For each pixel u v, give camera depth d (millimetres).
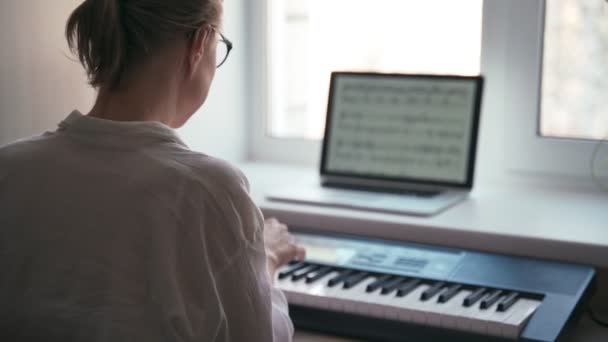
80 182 991
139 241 957
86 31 1031
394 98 1819
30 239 995
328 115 1875
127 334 946
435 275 1391
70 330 968
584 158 1834
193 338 953
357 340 1300
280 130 2180
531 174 1896
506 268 1418
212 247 970
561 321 1210
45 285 984
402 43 1976
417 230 1552
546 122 1876
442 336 1236
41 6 1498
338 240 1575
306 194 1751
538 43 1831
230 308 983
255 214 1014
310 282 1373
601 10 1774
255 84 2166
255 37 2141
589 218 1592
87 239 971
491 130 1918
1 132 1438
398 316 1266
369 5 1996
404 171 1799
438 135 1772
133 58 1029
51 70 1531
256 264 1004
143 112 1036
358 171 1838
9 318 1006
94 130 1023
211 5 1052
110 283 955
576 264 1433
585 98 1823
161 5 1013
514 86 1874
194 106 1105
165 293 943
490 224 1545
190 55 1050
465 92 1754
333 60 2062
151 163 981
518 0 1836
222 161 1015
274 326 1087
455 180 1752
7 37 1433
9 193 1015
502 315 1220
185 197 963
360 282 1381
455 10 1906
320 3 2055
